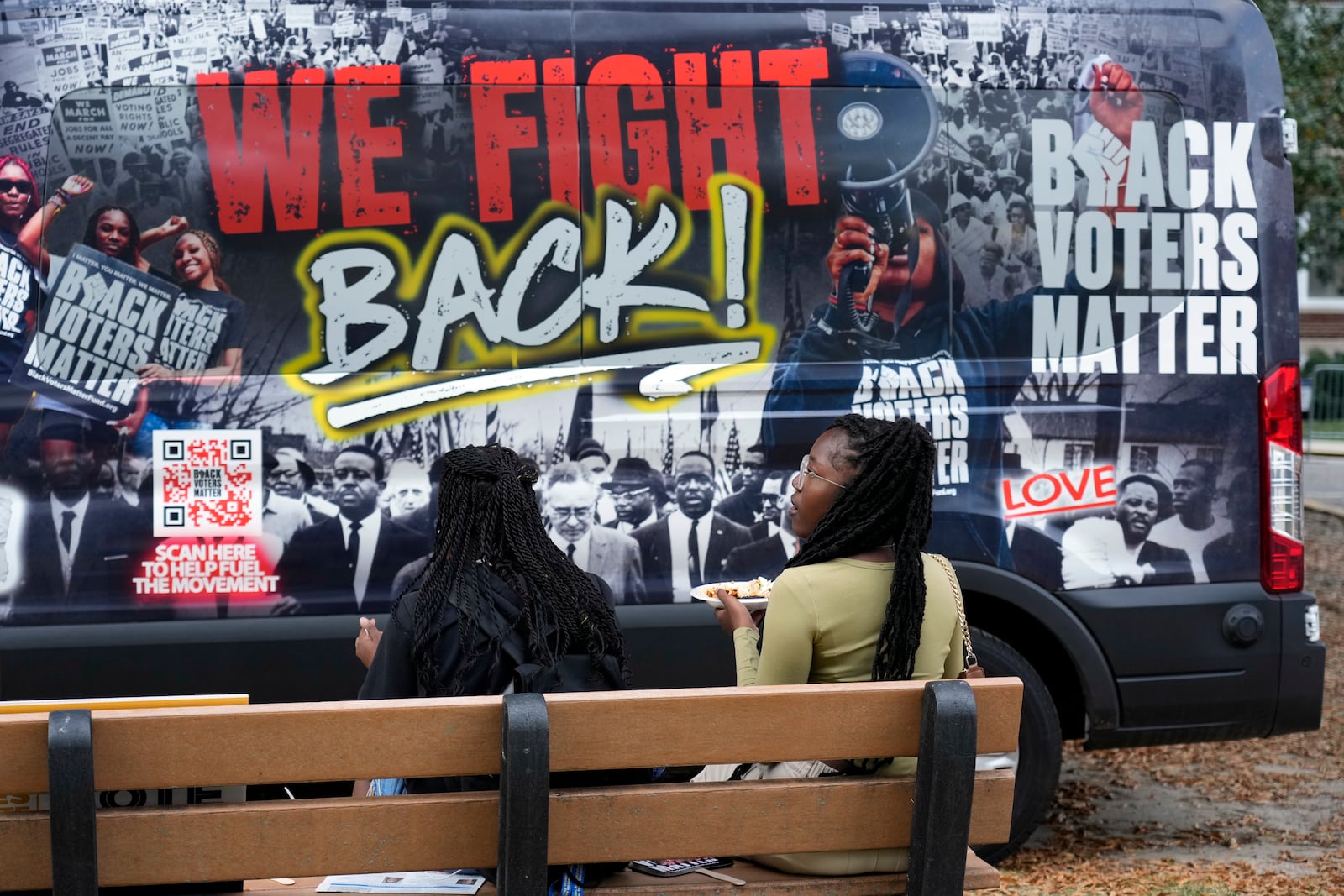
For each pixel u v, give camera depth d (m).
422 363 4.25
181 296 4.15
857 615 2.67
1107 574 4.56
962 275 4.50
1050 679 4.85
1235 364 4.63
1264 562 4.64
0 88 4.07
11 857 2.24
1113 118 4.57
